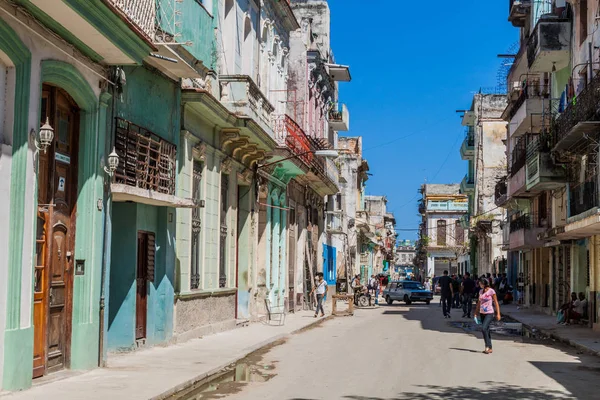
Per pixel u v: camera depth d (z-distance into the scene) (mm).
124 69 13758
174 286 16703
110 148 12945
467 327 25109
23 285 10062
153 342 15844
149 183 14320
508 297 44562
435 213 92000
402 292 46344
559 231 25922
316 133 36719
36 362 10906
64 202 11797
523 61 32312
